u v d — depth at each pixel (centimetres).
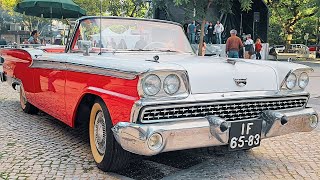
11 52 643
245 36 1662
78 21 469
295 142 498
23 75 585
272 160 420
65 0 1091
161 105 304
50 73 468
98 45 439
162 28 497
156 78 303
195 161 411
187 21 1586
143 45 467
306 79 397
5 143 463
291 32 3419
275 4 3038
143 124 300
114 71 327
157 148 299
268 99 362
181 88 315
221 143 329
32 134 509
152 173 370
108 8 2131
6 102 758
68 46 475
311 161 419
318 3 2341
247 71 360
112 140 342
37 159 403
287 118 365
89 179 348
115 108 325
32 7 1086
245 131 341
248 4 1274
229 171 380
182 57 416
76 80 397
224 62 365
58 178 349
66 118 433
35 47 614
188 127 308
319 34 3606
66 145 457
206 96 322
